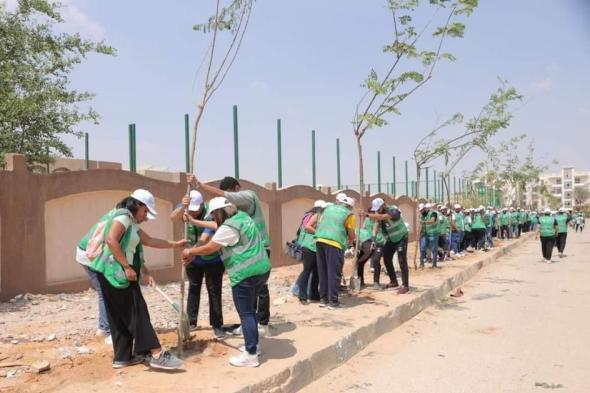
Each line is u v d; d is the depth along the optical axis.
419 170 15.30
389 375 6.23
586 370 6.32
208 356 5.84
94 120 12.84
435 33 10.97
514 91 14.18
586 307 10.22
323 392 5.66
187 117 12.90
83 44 12.95
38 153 12.11
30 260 9.28
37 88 12.27
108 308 5.27
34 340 6.34
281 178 16.34
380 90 10.15
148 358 5.46
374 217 10.41
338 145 20.27
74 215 10.13
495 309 10.14
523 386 5.80
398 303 9.20
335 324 7.62
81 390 4.70
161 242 5.86
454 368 6.47
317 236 8.79
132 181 11.08
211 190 6.68
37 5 12.20
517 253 23.61
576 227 48.72
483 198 38.88
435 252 15.06
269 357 5.94
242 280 5.55
